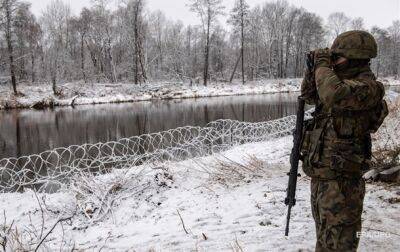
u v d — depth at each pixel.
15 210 6.71
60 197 7.15
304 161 2.91
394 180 5.53
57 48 51.12
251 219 4.96
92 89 46.47
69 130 22.33
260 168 7.64
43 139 19.50
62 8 61.69
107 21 57.88
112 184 6.90
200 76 68.50
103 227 5.62
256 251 3.92
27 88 46.22
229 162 8.65
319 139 2.78
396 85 62.56
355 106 2.60
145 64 59.59
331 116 2.73
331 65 2.78
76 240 5.21
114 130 21.73
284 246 3.97
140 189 6.89
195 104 37.22
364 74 2.73
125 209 6.14
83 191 6.83
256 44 74.19
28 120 28.19
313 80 2.84
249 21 63.31
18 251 4.37
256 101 39.19
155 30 70.19
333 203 2.72
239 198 5.86
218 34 71.56
